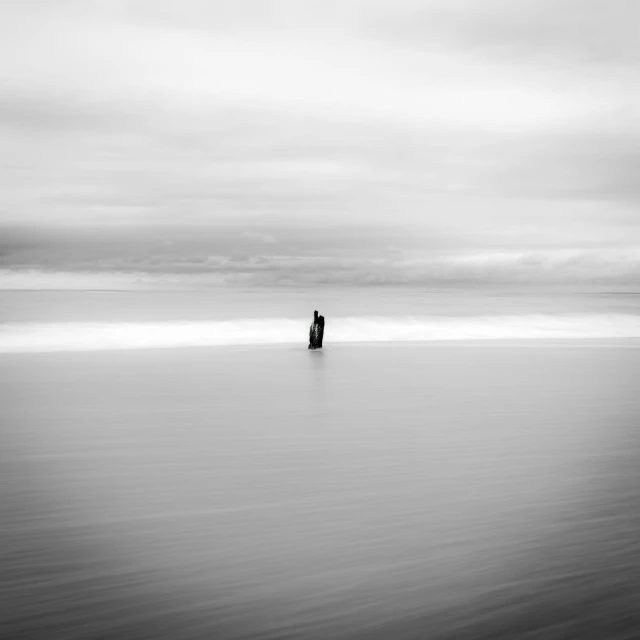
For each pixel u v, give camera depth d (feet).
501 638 9.55
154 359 53.06
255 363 50.39
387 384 39.17
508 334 84.99
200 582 11.51
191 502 16.30
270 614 10.29
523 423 27.20
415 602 10.72
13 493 17.10
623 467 20.03
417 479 18.60
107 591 11.13
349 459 20.93
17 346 63.82
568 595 11.00
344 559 12.60
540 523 14.82
